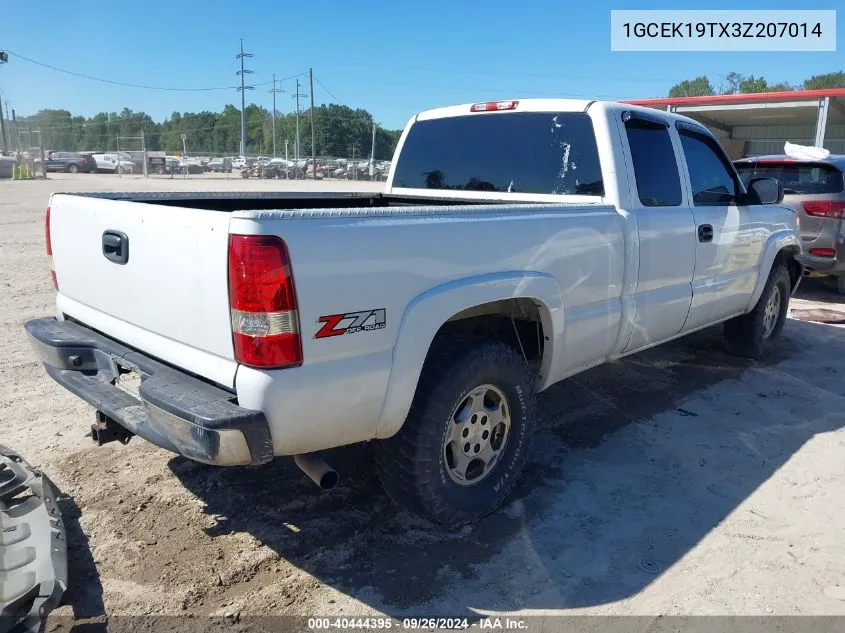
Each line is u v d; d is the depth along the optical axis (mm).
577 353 3713
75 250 3289
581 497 3564
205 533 3154
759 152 27234
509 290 3139
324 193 4922
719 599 2783
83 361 3217
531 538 3180
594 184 3980
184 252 2564
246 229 2342
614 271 3816
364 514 3348
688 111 21812
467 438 3156
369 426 2736
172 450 2506
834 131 25438
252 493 3512
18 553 2623
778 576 2938
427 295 2805
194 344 2623
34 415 4379
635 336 4145
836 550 3133
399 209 2742
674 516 3398
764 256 5465
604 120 3943
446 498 3064
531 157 4277
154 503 3389
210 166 51594
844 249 8383
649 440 4289
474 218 3010
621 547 3125
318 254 2449
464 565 2967
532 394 3400
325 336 2496
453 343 3045
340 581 2848
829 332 7117
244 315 2379
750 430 4473
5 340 5965
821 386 5367
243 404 2418
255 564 2941
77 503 3363
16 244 11406
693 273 4559
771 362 5965
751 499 3576
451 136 4746
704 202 4719
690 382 5406
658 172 4266
